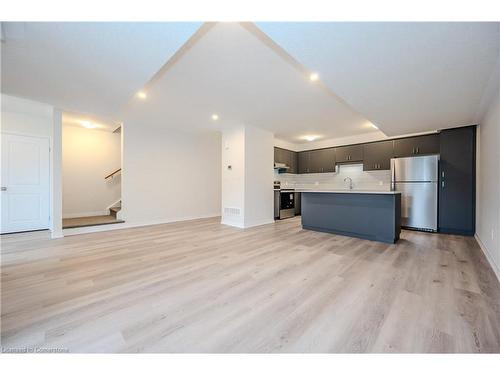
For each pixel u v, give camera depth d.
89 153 5.19
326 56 1.84
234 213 4.87
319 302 1.68
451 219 3.96
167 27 1.54
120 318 1.48
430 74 2.12
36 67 2.11
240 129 4.76
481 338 1.28
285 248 3.10
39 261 2.55
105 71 2.19
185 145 5.68
